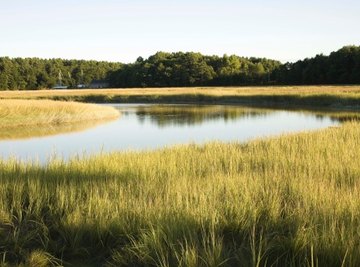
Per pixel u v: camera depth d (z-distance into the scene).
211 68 114.81
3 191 7.33
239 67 120.69
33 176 8.19
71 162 9.63
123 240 5.62
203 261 4.68
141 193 6.88
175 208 5.95
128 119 33.91
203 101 59.97
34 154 16.52
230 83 110.88
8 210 6.71
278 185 7.20
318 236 4.88
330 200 6.08
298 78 100.81
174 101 61.78
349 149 10.85
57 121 30.61
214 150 11.59
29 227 6.25
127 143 20.02
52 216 6.46
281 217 5.81
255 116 35.34
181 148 12.37
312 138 13.30
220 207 6.05
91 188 7.12
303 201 6.29
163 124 29.64
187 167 9.10
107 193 6.86
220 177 7.74
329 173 8.30
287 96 50.94
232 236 5.53
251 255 4.93
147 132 24.83
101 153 11.20
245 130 25.12
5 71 116.25
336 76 92.62
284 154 10.52
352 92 49.09
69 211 6.45
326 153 10.58
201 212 5.75
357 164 8.84
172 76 114.56
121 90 82.31
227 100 57.88
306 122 29.31
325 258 4.53
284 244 5.01
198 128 26.78
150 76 116.12
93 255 5.53
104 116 35.09
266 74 108.44
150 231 5.47
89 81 143.75
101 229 5.74
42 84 125.44
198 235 5.46
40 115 29.77
